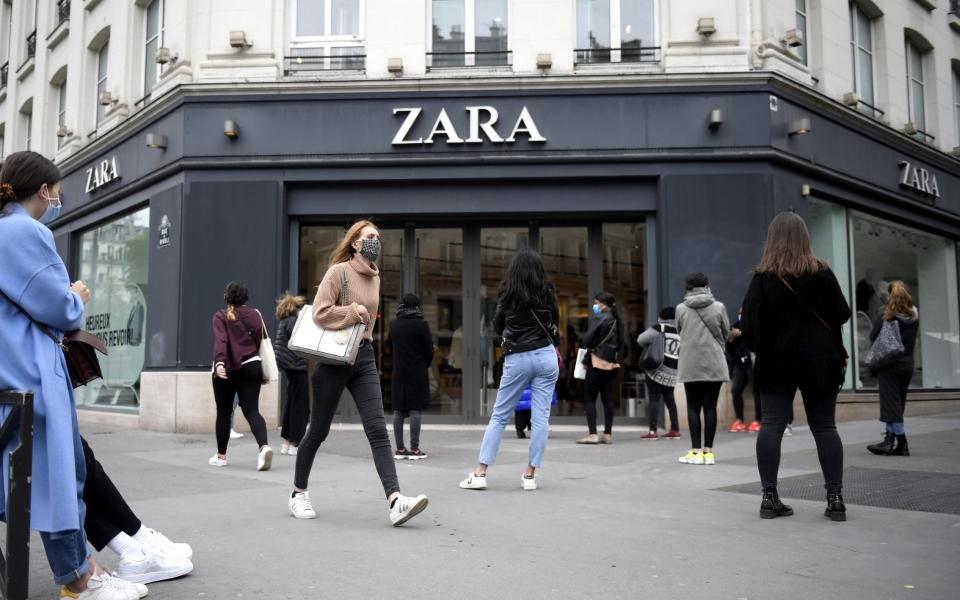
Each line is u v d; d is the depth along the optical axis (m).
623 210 11.42
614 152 11.27
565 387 11.72
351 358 4.56
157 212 12.00
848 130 12.67
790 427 9.80
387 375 11.88
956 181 15.59
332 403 4.75
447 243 11.99
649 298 11.45
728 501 5.46
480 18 11.90
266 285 11.27
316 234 12.03
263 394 10.90
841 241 12.88
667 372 9.59
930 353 14.94
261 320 7.29
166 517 4.86
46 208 3.14
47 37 17.09
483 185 11.49
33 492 2.83
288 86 11.45
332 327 4.60
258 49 11.71
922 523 4.70
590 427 9.19
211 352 11.14
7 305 2.89
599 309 9.27
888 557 3.95
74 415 3.01
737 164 11.25
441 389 11.80
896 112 14.47
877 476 6.41
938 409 14.64
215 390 7.23
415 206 11.52
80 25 15.54
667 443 9.20
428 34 11.85
